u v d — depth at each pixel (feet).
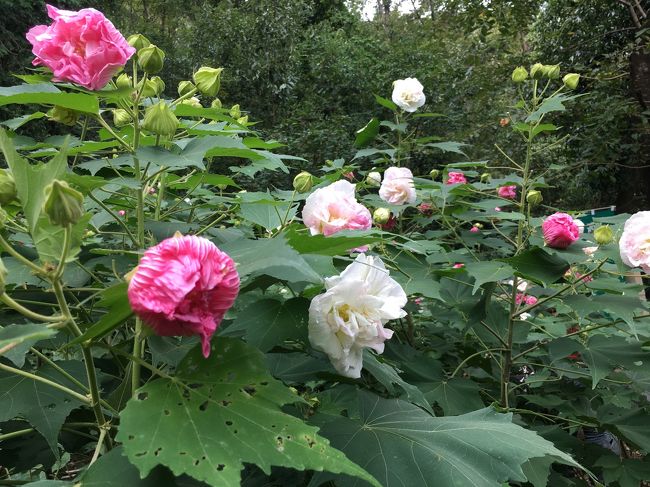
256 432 2.43
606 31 23.44
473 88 28.63
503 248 8.46
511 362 7.44
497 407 6.53
